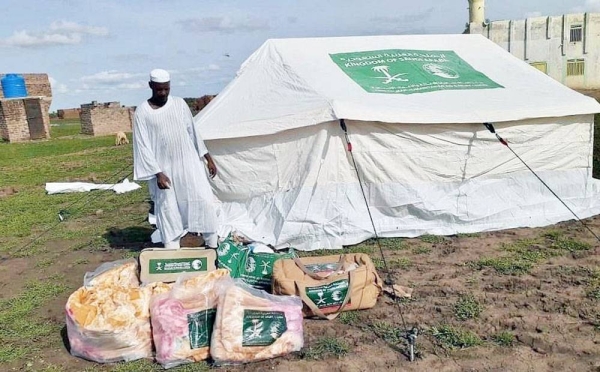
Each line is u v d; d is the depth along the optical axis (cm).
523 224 727
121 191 1149
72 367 407
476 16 3525
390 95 718
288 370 391
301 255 644
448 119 682
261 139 689
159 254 468
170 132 539
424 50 865
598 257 601
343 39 861
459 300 500
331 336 440
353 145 674
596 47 3275
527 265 581
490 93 762
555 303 486
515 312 472
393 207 696
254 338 402
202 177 561
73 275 629
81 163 1791
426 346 420
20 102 2816
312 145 670
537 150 742
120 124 3419
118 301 420
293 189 686
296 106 688
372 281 489
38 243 777
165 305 409
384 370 389
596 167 980
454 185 719
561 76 3369
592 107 744
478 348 415
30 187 1323
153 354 417
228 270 473
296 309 422
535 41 3378
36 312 522
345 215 678
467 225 715
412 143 693
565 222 741
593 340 420
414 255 634
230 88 801
